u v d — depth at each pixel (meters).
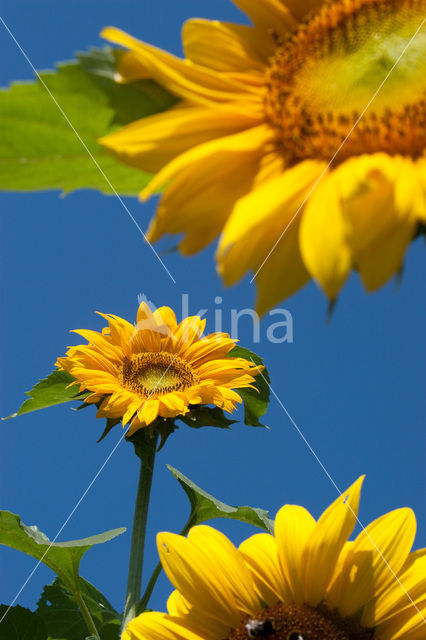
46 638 1.05
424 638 0.93
